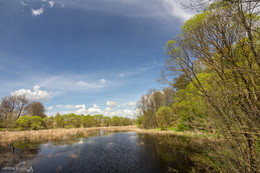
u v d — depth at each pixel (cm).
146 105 4559
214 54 373
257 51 294
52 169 1001
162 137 2206
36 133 3170
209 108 445
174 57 562
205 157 996
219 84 395
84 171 966
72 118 5672
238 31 341
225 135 386
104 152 1473
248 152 357
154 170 942
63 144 1923
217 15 355
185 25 477
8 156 1284
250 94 337
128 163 1109
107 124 7538
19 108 4850
